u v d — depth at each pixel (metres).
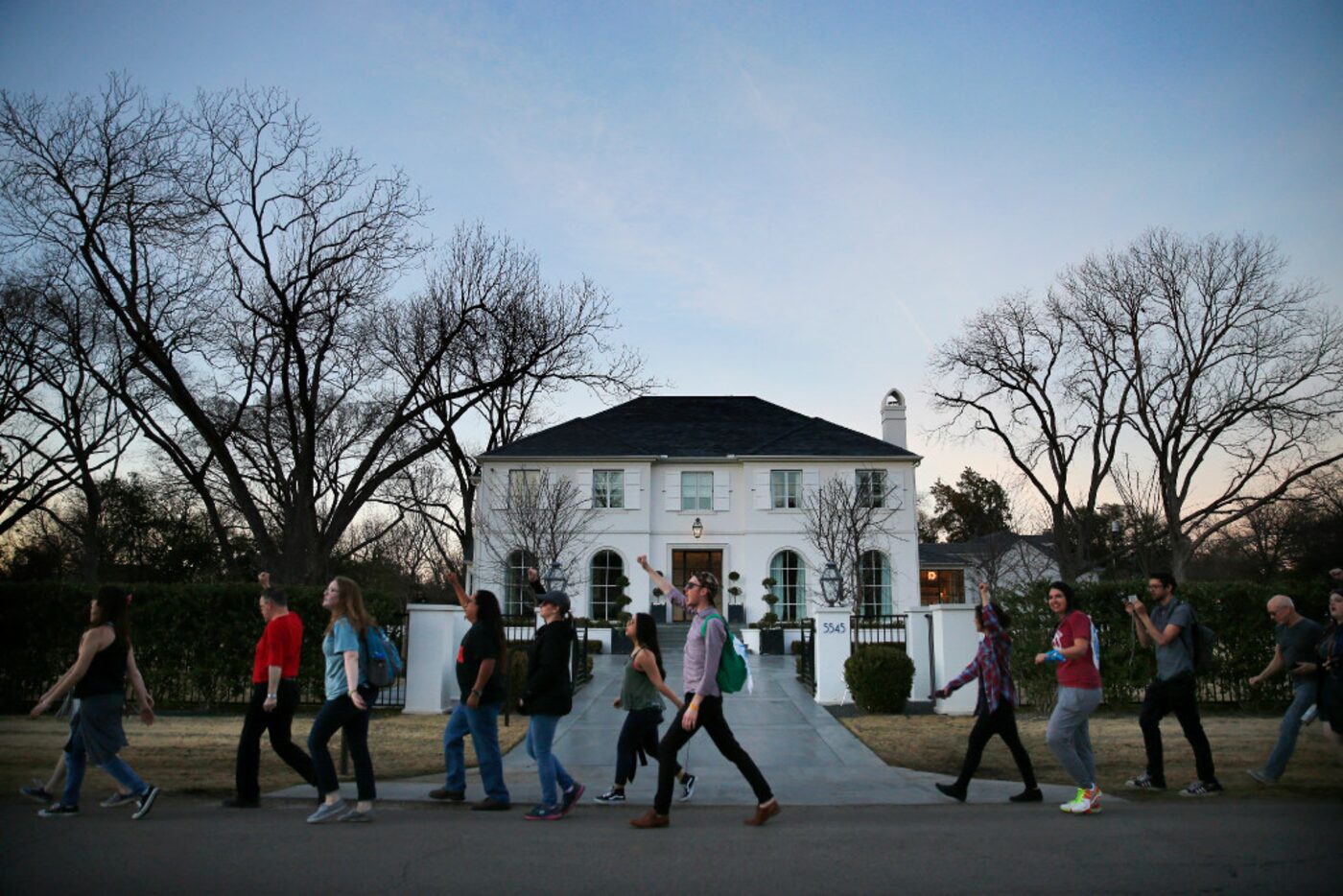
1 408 28.52
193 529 38.72
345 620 6.44
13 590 13.95
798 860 5.35
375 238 24.47
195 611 13.80
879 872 5.06
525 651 13.39
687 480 34.47
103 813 6.60
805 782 8.52
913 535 33.44
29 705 13.87
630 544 33.44
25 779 7.98
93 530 31.16
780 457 33.84
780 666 22.75
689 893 4.63
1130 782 7.98
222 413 31.48
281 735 6.88
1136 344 31.92
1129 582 13.98
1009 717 7.37
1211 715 13.16
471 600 7.27
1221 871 5.06
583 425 36.62
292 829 6.11
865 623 20.69
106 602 6.53
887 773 9.00
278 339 25.14
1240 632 13.67
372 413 35.28
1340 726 7.30
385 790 7.68
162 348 23.61
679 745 6.43
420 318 31.25
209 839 5.73
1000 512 55.12
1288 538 40.38
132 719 12.39
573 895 4.60
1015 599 14.10
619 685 17.94
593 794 7.75
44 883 4.69
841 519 31.42
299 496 24.59
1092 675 6.68
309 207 23.73
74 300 25.67
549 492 31.31
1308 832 6.07
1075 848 5.62
